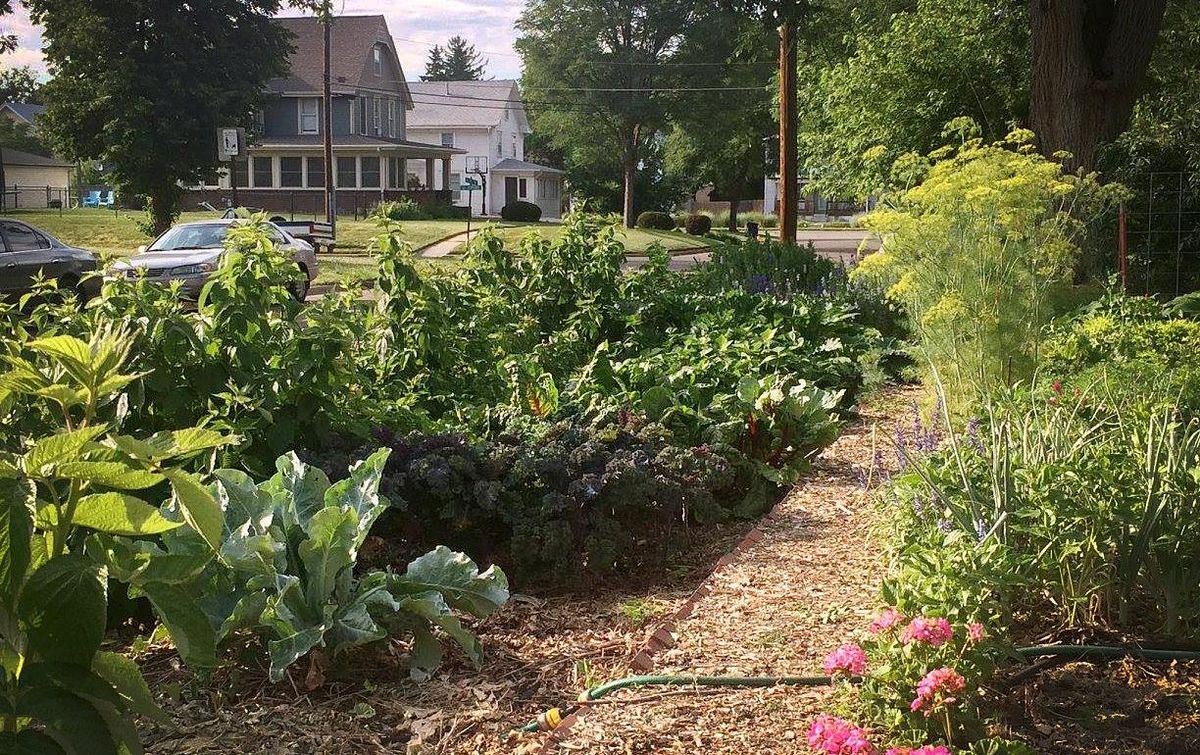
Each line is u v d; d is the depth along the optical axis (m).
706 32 48.41
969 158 7.89
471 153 63.28
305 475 4.29
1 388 2.47
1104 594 3.97
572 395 6.96
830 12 21.73
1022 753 2.95
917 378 9.52
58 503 2.36
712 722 3.38
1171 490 3.83
